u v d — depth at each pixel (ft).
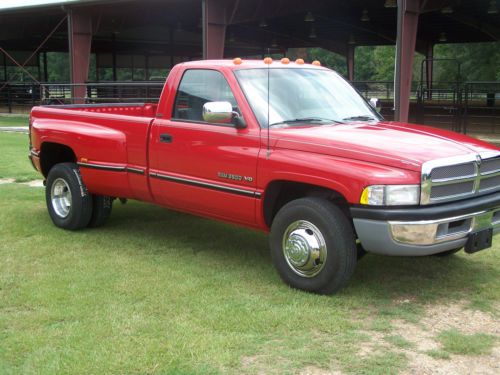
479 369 12.10
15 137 57.21
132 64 141.59
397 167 14.71
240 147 17.28
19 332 13.65
